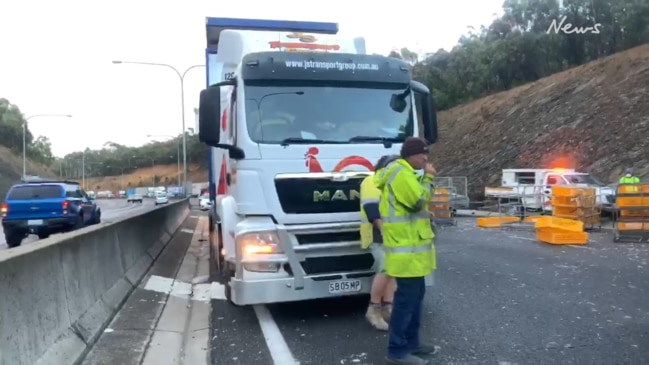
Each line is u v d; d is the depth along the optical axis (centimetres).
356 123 695
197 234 2058
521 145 3541
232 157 669
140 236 1085
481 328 640
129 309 731
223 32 819
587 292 819
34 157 11131
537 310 717
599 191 2150
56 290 529
